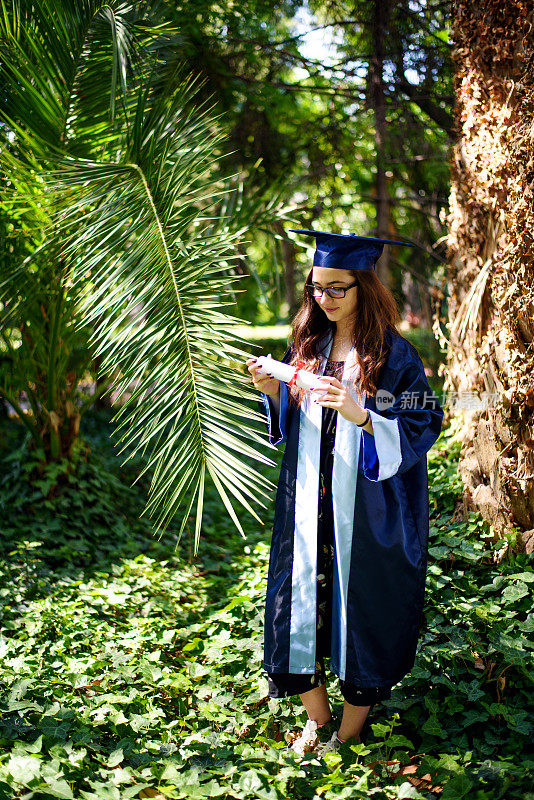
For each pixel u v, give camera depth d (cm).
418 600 254
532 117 337
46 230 405
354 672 245
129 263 327
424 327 923
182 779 227
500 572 338
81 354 554
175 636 357
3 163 423
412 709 279
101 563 490
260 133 876
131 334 307
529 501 351
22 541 461
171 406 297
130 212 349
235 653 325
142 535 559
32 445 557
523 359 344
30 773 220
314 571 254
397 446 239
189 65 779
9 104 448
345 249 250
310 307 274
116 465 684
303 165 957
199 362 296
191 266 320
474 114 377
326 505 257
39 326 515
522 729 255
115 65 380
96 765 242
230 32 805
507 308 346
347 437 251
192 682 311
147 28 468
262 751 248
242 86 835
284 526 262
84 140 467
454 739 264
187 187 367
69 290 463
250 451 281
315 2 796
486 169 369
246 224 534
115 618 392
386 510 249
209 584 455
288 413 273
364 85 840
